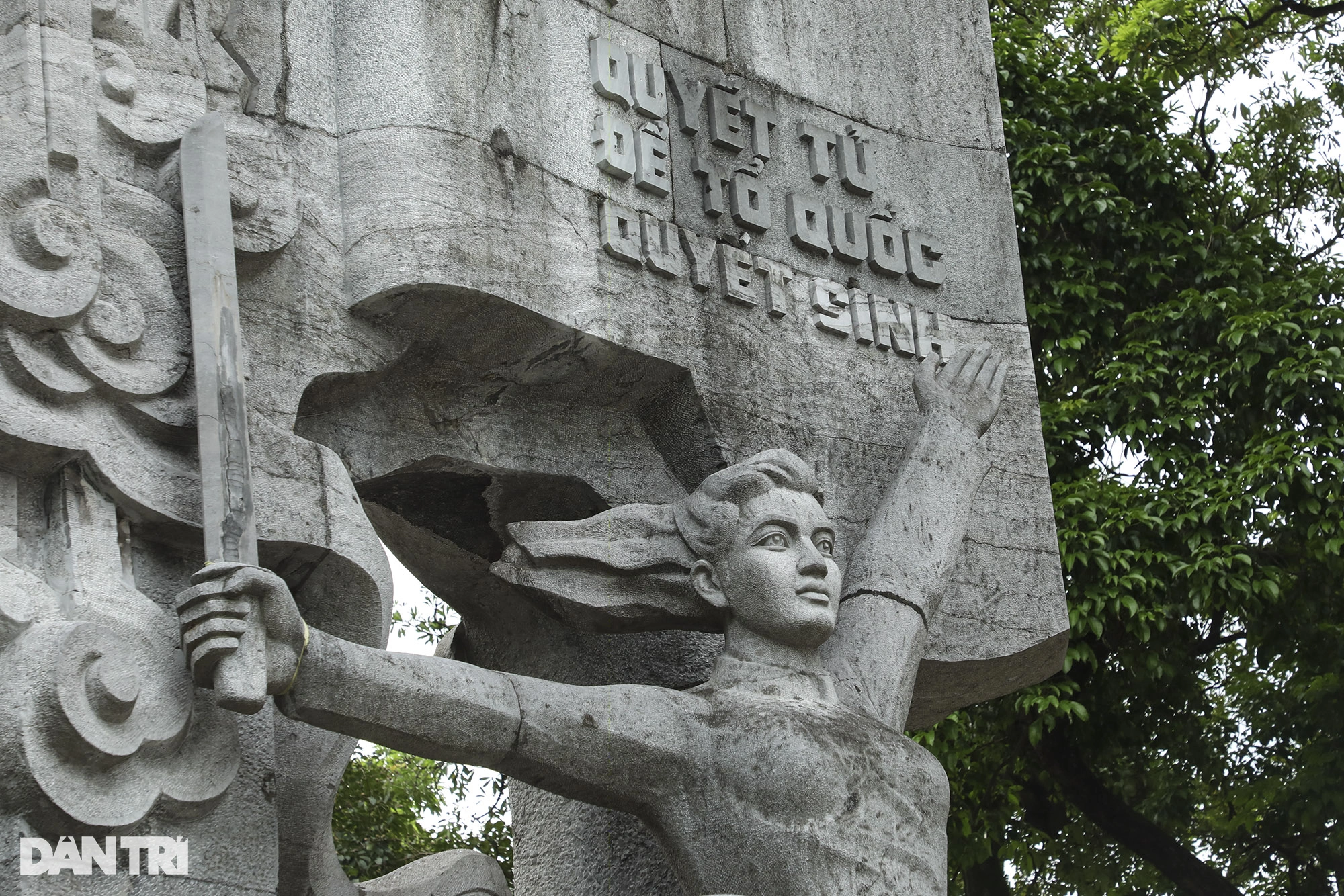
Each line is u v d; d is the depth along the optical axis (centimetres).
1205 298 972
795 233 628
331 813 477
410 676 440
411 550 578
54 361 436
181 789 421
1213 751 1038
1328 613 972
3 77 455
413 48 544
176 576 449
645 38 615
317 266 512
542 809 587
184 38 498
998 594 627
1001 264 680
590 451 576
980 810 972
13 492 429
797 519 517
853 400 619
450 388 554
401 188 527
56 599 418
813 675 512
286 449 473
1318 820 999
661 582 520
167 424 451
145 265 460
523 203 551
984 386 618
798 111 651
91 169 459
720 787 482
